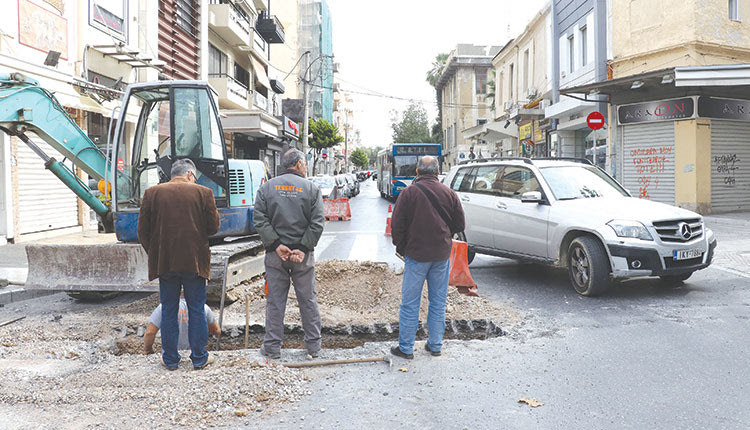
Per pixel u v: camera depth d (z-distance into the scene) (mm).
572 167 8578
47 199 13242
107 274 6738
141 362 4840
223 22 24531
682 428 3482
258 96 31078
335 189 20828
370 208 26453
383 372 4531
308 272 4949
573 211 7535
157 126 7398
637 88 18578
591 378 4348
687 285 7645
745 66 15352
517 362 4738
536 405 3830
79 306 7234
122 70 15766
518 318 6137
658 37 19109
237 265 7055
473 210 9180
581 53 24406
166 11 19281
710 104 17703
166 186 4621
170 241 4492
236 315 6359
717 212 18047
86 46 13742
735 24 18484
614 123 20453
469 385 4223
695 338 5301
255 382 4152
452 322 6043
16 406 3824
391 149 31250
